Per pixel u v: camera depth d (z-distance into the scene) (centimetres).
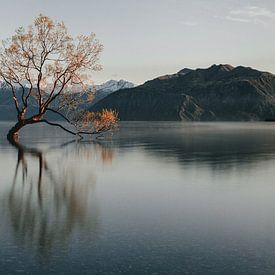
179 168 2278
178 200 1462
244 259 907
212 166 2353
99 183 1794
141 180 1872
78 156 2906
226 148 3666
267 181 1852
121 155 2992
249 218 1227
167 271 845
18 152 3195
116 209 1331
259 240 1030
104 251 949
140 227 1128
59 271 844
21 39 4284
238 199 1480
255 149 3550
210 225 1151
